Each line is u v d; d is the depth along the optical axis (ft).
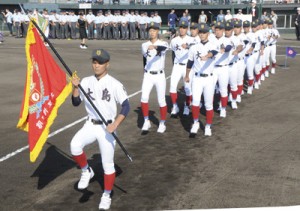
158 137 27.35
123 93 17.26
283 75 53.01
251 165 21.97
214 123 30.71
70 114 33.04
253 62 40.88
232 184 19.61
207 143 25.88
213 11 111.75
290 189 18.95
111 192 18.95
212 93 27.04
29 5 108.37
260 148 24.68
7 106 35.47
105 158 17.42
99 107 17.56
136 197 18.42
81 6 102.68
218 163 22.34
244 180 20.03
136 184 19.83
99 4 107.96
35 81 18.31
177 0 111.24
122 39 97.76
